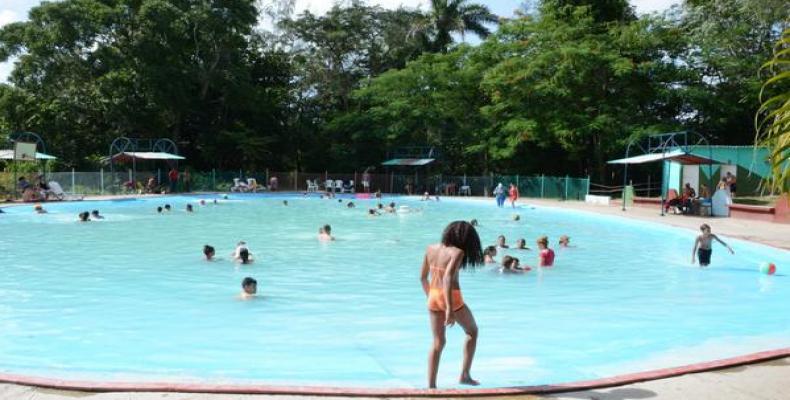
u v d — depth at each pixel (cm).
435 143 4972
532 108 4303
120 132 4503
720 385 567
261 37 5328
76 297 1059
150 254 1578
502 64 4228
